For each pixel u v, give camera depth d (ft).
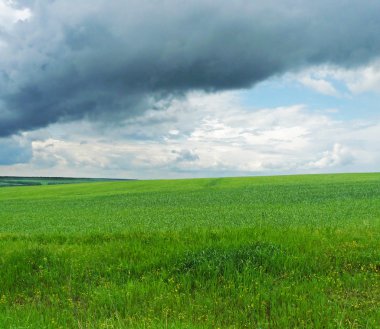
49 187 305.73
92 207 130.52
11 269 38.22
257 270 35.09
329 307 27.22
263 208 96.27
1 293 34.12
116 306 29.40
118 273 36.45
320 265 36.37
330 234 47.98
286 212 81.56
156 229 62.54
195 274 35.35
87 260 40.40
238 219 73.51
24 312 28.19
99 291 32.27
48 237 55.62
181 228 61.87
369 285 31.71
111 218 87.66
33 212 120.78
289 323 25.64
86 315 28.04
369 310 26.84
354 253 39.11
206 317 26.91
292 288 31.30
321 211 81.51
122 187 267.39
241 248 39.75
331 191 147.33
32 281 36.22
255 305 28.60
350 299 29.19
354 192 138.21
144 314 27.91
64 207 137.18
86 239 52.85
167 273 35.88
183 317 26.27
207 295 30.78
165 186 253.03
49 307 30.30
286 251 39.45
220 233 49.19
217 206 109.70
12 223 88.63
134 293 31.45
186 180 306.76
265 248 39.01
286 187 185.16
